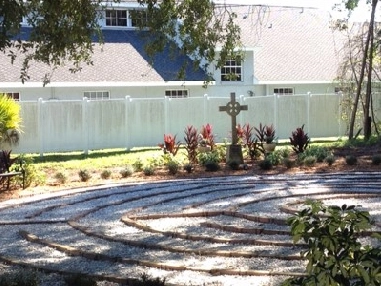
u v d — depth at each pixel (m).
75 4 9.68
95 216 12.54
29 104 24.19
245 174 18.72
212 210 12.40
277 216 11.55
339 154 22.42
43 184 17.39
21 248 9.99
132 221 11.59
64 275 8.31
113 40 31.72
